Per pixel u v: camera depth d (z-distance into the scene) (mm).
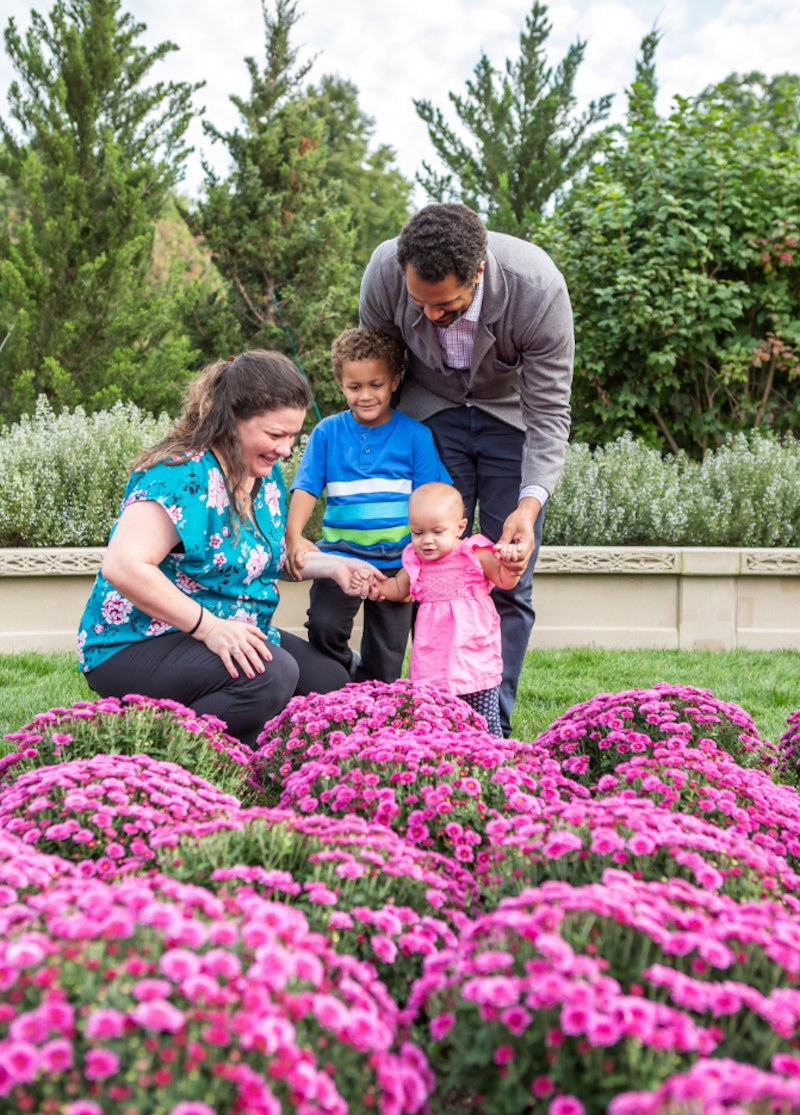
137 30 11156
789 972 1376
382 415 3539
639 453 6707
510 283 3098
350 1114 1218
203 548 2781
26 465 5820
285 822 1800
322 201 13023
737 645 5430
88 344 10289
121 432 6152
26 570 5102
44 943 1242
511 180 12359
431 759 2186
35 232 10586
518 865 1727
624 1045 1202
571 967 1226
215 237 12086
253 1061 1147
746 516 5848
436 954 1505
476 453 3553
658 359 7391
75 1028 1126
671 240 7445
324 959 1390
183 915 1350
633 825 1679
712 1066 1115
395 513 3477
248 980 1222
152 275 15836
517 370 3379
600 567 5367
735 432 7984
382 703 2621
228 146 12578
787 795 2373
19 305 9867
